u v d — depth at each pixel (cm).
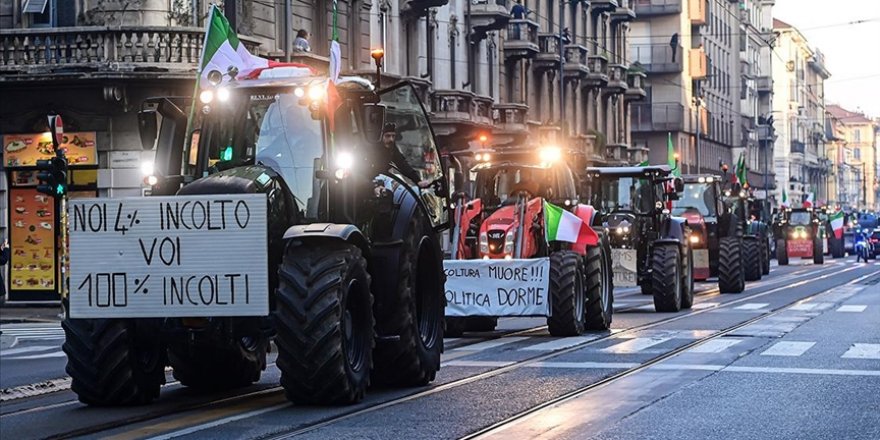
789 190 12812
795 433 1027
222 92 1268
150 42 3055
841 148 17938
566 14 5941
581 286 1975
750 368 1470
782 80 12925
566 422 1080
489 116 4397
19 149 3159
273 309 1187
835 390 1280
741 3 10825
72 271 1178
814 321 2188
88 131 3120
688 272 2631
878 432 1031
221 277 1156
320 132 1255
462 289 1945
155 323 1203
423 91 3994
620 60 6888
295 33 3488
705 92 9294
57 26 3172
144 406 1227
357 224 1287
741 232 4112
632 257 2547
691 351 1673
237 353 1330
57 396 1381
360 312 1205
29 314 3027
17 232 3191
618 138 6819
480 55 4784
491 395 1258
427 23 4288
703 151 9231
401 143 1409
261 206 1153
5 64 3086
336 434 1024
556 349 1731
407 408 1171
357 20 3809
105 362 1197
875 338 1842
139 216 1168
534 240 1980
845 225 8688
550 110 5631
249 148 1261
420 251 1388
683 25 8569
